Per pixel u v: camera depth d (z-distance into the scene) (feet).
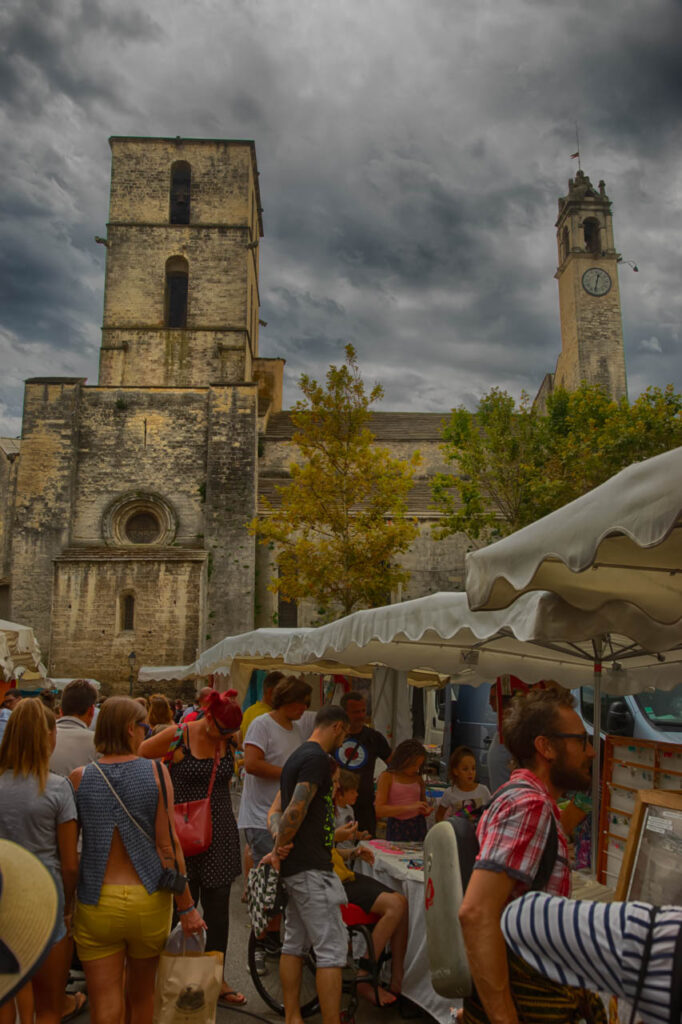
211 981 13.50
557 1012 8.63
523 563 12.58
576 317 158.30
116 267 120.88
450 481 92.79
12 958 9.40
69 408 106.63
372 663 28.60
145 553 98.89
